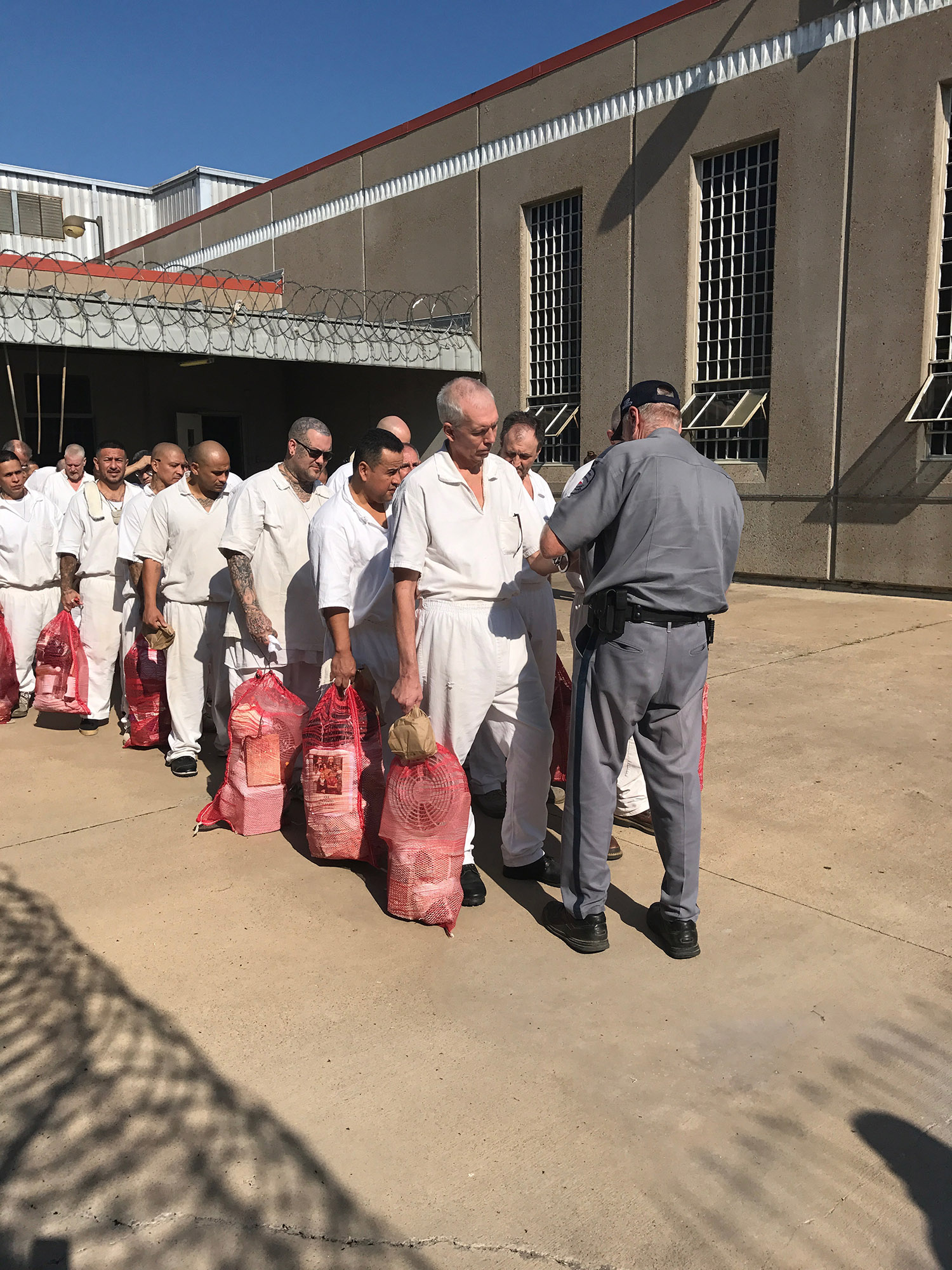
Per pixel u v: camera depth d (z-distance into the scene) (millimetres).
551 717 4574
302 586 5004
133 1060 2768
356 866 4113
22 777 5363
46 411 17438
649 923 3514
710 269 12227
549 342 14523
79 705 6148
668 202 12367
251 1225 2180
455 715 3641
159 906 3750
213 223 21391
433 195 15992
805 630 8680
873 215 10438
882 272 10438
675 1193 2266
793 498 11500
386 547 4270
